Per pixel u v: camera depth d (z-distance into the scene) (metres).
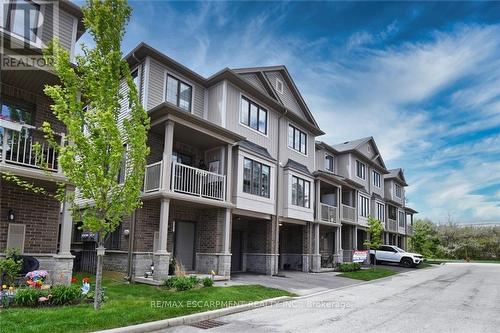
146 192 12.83
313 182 21.12
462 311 9.68
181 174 13.02
